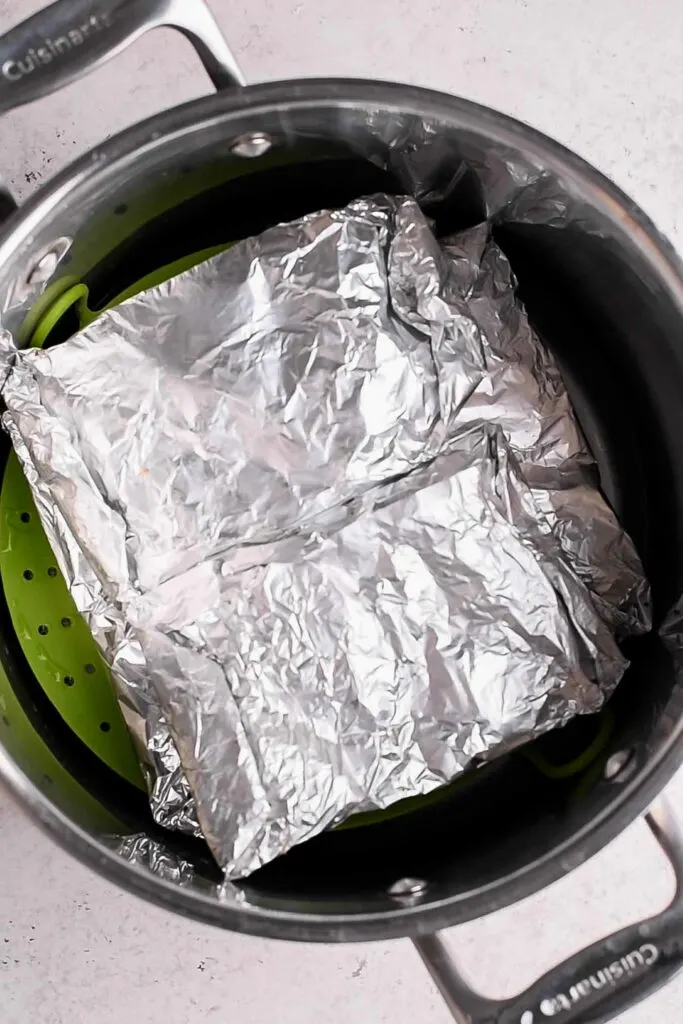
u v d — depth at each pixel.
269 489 0.63
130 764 0.66
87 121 0.71
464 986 0.61
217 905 0.60
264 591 0.63
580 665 0.64
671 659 0.64
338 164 0.65
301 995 0.73
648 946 0.61
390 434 0.63
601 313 0.67
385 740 0.63
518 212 0.65
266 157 0.64
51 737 0.65
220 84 0.61
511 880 0.61
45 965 0.72
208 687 0.62
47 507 0.62
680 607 0.65
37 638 0.66
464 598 0.63
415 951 0.73
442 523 0.63
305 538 0.63
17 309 0.63
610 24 0.73
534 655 0.64
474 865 0.64
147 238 0.66
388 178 0.65
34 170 0.71
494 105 0.73
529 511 0.64
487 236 0.65
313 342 0.63
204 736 0.62
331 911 0.61
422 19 0.73
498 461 0.64
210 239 0.68
